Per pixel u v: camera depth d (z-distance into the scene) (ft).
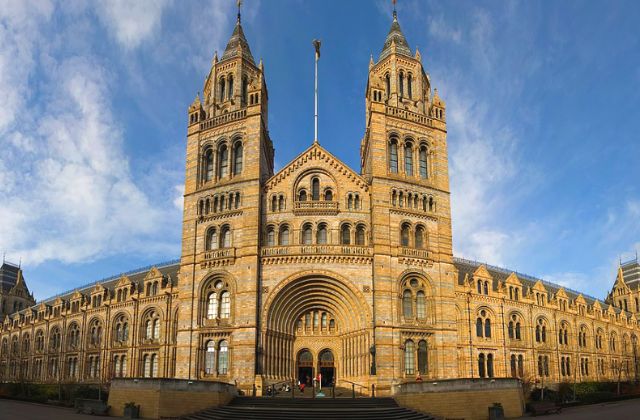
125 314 338.75
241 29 273.54
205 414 163.73
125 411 164.76
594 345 396.37
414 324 219.41
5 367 445.37
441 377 216.54
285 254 222.89
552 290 409.28
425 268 228.43
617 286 524.11
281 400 178.81
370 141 243.40
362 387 211.41
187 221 238.89
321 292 225.97
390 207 229.66
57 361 382.42
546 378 341.21
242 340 212.02
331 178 236.84
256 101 242.17
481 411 166.09
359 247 224.33
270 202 233.14
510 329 329.93
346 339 224.94
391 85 256.73
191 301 225.35
